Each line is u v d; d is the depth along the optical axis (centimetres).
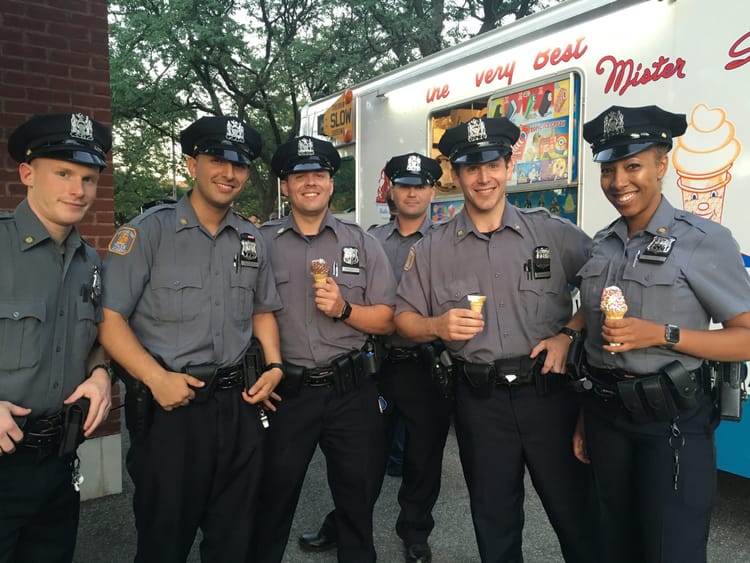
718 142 281
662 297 184
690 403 179
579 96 349
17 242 178
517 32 391
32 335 175
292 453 256
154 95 1692
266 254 248
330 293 245
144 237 212
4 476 175
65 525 197
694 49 290
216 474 223
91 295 193
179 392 204
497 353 229
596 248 208
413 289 250
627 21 320
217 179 218
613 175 192
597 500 224
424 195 345
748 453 287
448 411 304
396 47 1529
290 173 260
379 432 269
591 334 204
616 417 193
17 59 325
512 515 231
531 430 225
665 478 183
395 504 366
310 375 257
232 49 1686
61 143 175
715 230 184
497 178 229
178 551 214
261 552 258
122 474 404
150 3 1617
